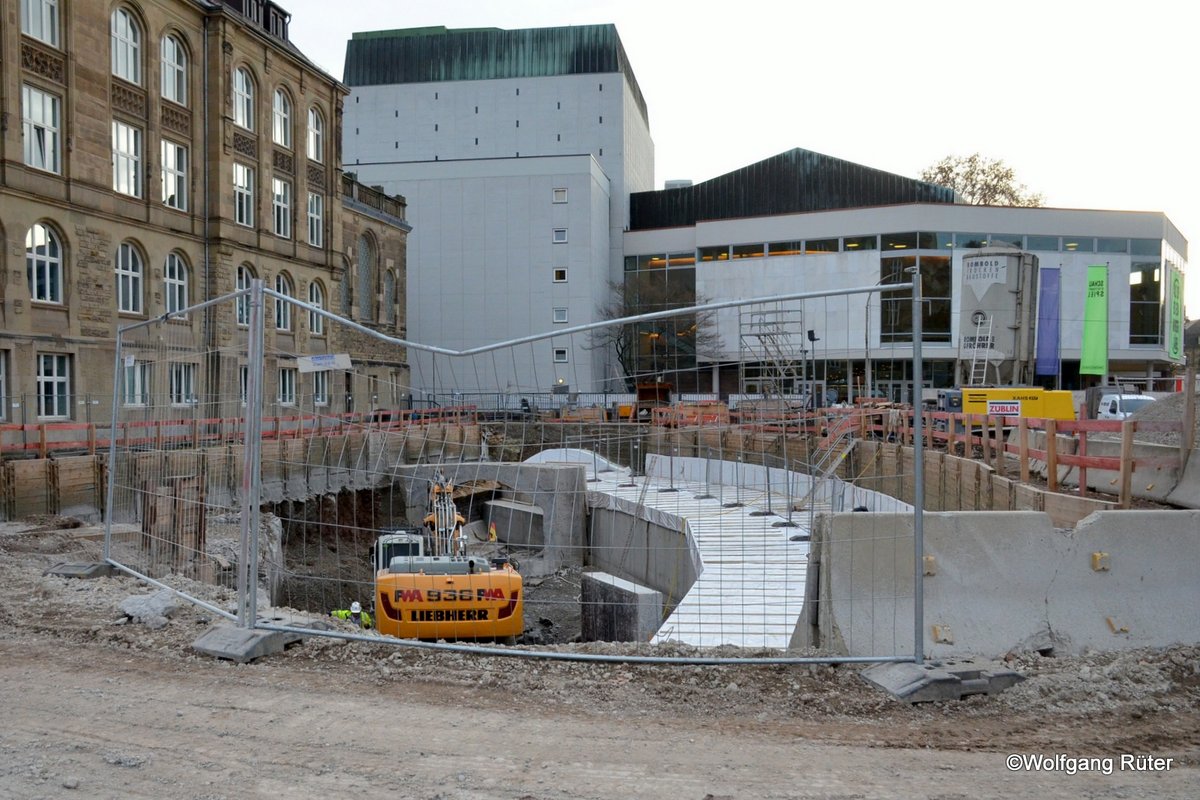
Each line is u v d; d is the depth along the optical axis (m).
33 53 28.89
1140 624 8.65
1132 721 6.55
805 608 9.07
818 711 6.68
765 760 5.66
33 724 6.17
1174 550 8.89
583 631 17.48
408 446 15.52
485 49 86.06
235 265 38.84
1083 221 65.00
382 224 56.84
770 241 67.75
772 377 12.13
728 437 20.06
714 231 69.50
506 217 68.62
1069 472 15.71
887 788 5.26
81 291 30.56
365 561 20.27
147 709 6.49
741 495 20.05
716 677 7.29
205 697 6.77
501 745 5.85
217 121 37.53
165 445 10.85
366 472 16.98
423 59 86.44
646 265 75.06
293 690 6.96
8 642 8.21
